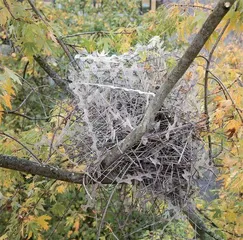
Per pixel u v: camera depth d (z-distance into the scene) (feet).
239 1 5.28
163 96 5.14
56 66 13.33
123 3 17.19
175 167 5.68
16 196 9.12
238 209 8.13
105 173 5.68
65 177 6.05
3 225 11.20
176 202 5.80
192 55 4.84
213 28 4.66
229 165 6.62
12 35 8.77
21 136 8.52
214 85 7.69
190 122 5.72
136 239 9.41
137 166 5.53
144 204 6.02
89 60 6.23
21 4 7.36
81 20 16.11
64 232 12.42
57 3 17.06
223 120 6.54
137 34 9.33
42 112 14.70
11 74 5.81
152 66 6.21
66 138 6.82
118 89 5.86
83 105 5.61
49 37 7.25
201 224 8.08
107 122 5.63
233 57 9.12
